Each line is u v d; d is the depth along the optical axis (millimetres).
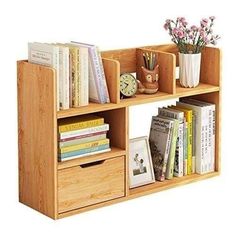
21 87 2812
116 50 3045
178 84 3162
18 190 2912
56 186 2748
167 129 3062
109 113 2959
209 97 3193
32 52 2793
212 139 3186
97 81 2846
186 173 3158
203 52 3182
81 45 2846
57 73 2730
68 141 2789
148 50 3055
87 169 2818
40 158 2783
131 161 3006
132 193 2963
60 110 2764
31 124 2795
